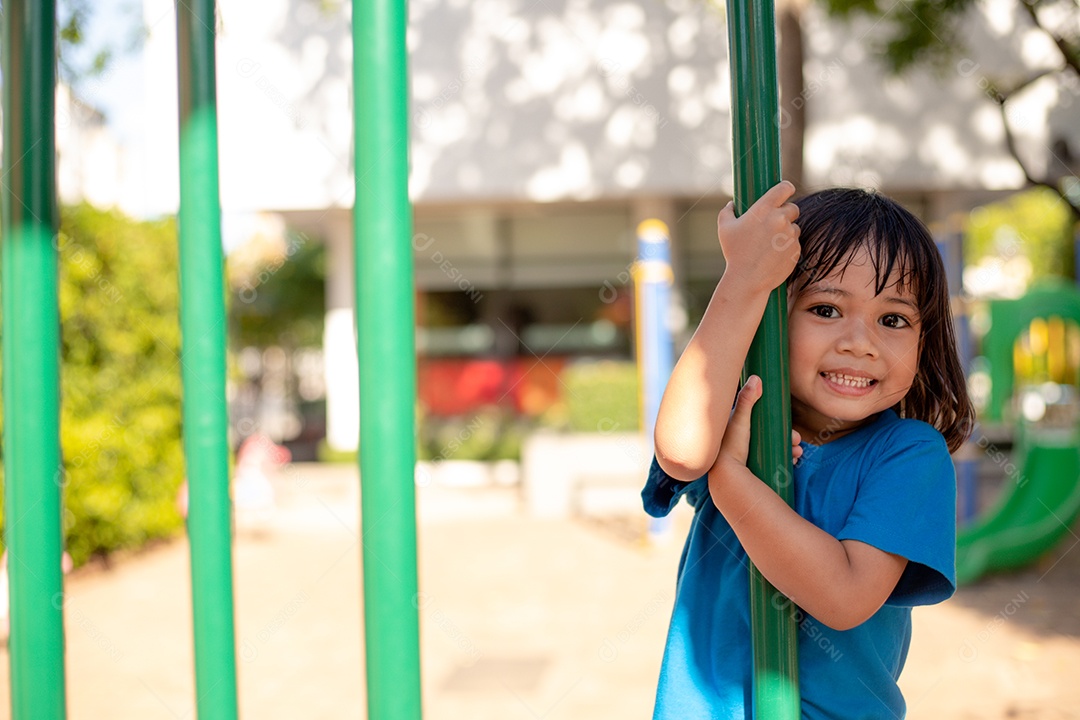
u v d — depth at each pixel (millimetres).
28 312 1396
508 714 3641
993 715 3492
